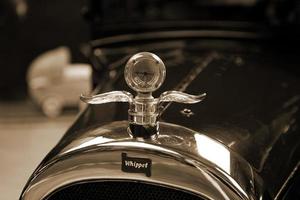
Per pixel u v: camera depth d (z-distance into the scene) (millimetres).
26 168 3115
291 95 1564
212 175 1149
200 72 1555
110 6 2008
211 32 2018
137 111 1185
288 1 1988
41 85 3992
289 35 1997
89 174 1185
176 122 1263
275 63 1810
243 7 2000
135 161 1161
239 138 1287
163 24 2031
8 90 4512
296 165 1376
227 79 1539
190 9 2016
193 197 1163
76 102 4059
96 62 1900
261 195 1187
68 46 4414
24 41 4457
